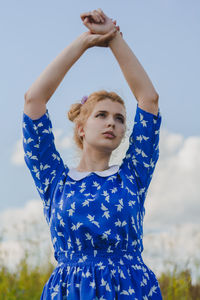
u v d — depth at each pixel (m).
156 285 2.70
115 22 2.96
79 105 3.15
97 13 2.92
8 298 5.38
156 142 2.93
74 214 2.65
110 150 2.91
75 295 2.54
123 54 2.95
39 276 5.75
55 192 2.79
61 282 2.60
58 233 2.69
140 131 2.90
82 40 2.93
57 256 2.74
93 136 2.89
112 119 2.89
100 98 2.95
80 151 3.23
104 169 2.92
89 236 2.61
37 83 2.88
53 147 2.92
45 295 2.64
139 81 2.93
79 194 2.70
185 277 5.35
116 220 2.64
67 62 2.91
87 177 2.79
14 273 5.75
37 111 2.87
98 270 2.56
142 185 2.87
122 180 2.78
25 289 5.54
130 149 2.94
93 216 2.64
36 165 2.88
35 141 2.87
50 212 2.82
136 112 2.95
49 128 2.90
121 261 2.60
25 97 2.89
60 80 2.91
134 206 2.72
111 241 2.60
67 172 2.91
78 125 3.06
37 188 2.91
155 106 2.93
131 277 2.59
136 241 2.69
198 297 5.16
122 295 2.53
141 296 2.57
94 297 2.51
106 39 2.92
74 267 2.61
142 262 2.72
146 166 2.89
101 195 2.69
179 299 5.20
